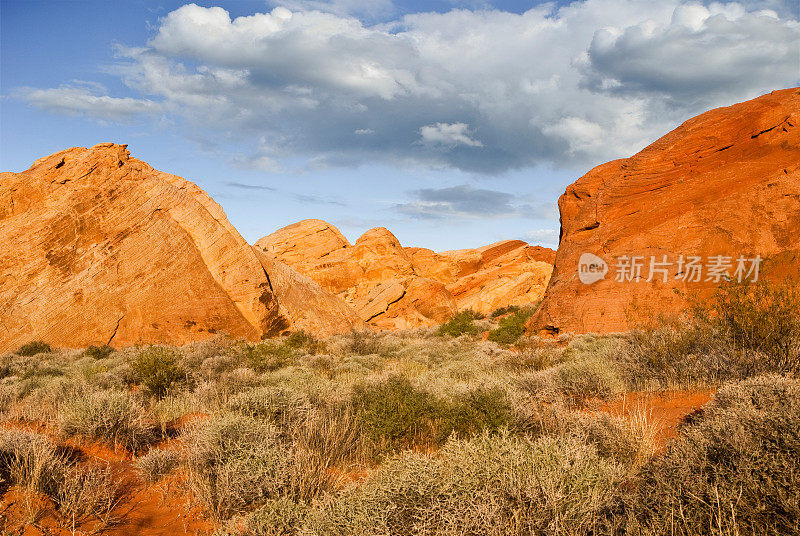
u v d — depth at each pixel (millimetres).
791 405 4797
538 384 9055
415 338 33469
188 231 36344
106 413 7059
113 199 33125
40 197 31328
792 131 24766
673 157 28500
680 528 3092
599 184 34438
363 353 22734
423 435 6852
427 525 3193
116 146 35594
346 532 3311
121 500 5148
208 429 5602
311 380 8906
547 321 30125
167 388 11250
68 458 6250
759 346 8609
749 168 25062
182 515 4793
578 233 31922
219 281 36219
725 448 3773
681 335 10125
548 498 3293
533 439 5906
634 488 3932
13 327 27812
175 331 32500
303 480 4844
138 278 32312
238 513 4582
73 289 29891
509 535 3117
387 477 3656
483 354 15859
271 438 5594
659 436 5910
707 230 24391
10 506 4664
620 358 11016
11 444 5555
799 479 3125
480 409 6586
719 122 27516
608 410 7574
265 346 17578
